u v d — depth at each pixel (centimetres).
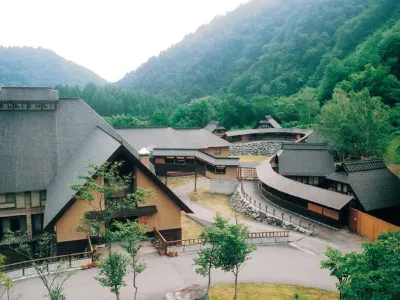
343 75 11688
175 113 13625
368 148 5959
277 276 2766
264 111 13575
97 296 2428
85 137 4238
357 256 1678
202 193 6012
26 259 3566
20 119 4141
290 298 2430
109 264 2119
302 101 12125
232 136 10656
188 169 6419
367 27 16200
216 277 2733
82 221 3177
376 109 6119
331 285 2633
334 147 6400
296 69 17988
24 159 3866
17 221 3766
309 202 4291
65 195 3181
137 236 2267
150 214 3441
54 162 3947
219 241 2170
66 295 2431
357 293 1558
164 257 3075
